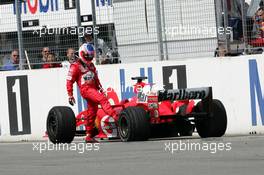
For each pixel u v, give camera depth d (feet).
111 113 142.41
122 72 175.11
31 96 181.78
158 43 174.60
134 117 135.64
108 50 179.42
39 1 182.60
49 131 147.64
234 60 167.43
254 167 89.04
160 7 174.19
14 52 185.37
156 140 140.46
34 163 107.96
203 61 169.58
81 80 147.43
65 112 144.56
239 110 167.63
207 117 142.20
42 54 183.01
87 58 147.23
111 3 177.99
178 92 138.82
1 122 183.21
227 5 169.68
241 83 167.22
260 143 122.93
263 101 165.99
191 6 171.73
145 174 87.51
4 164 109.09
